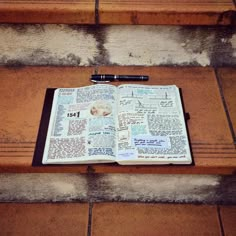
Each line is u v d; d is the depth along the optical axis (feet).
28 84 3.37
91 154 2.66
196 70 3.54
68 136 2.83
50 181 3.00
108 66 3.55
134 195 3.15
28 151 2.81
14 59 3.54
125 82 3.38
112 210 3.10
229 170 2.76
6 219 3.01
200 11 3.15
